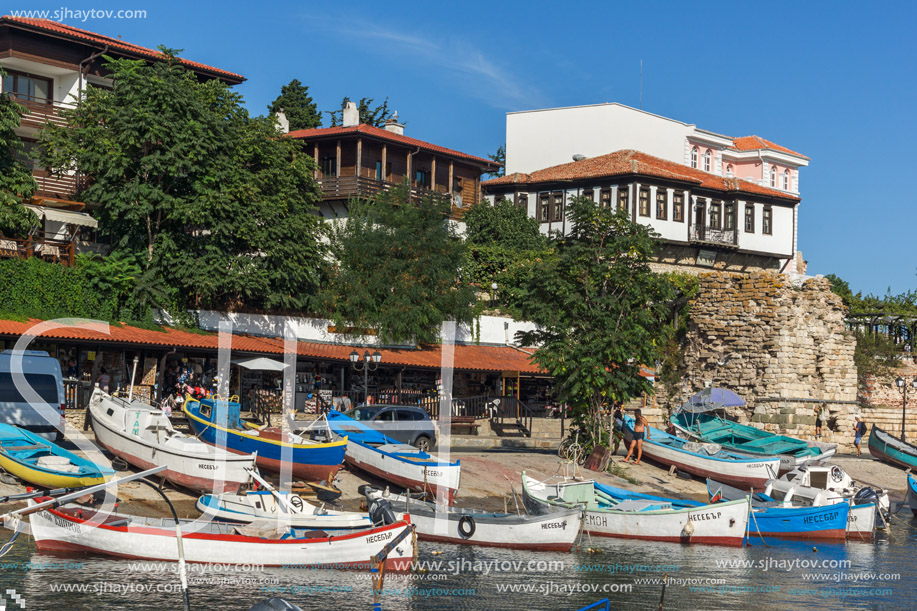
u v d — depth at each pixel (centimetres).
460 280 5025
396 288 4666
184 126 3975
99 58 4759
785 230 7312
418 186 6366
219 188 4094
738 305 5372
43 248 4006
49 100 4719
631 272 3794
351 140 6016
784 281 5250
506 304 5566
